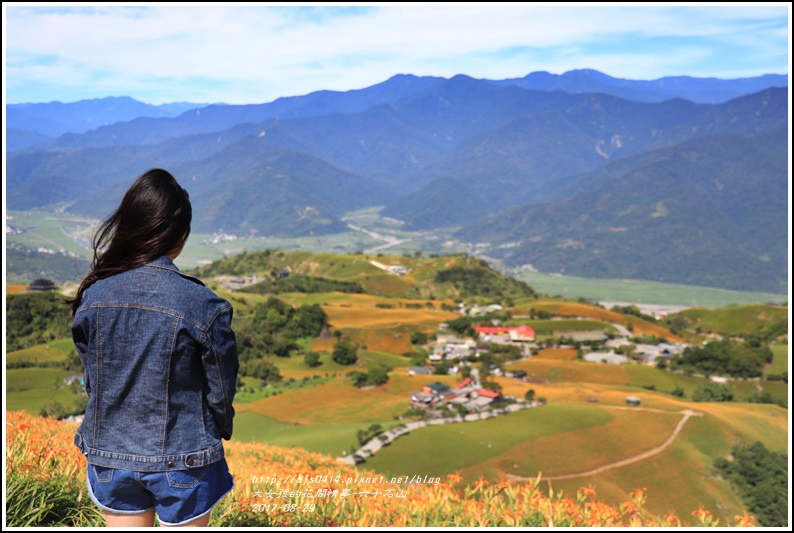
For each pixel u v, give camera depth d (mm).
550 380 101188
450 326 137625
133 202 2820
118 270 2809
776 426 59156
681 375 110062
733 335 173125
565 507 4980
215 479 2924
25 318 77188
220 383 2842
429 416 57125
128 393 2742
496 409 59219
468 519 4867
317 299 168750
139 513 2910
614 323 165000
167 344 2719
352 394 73250
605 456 46969
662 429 54500
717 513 40531
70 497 4277
